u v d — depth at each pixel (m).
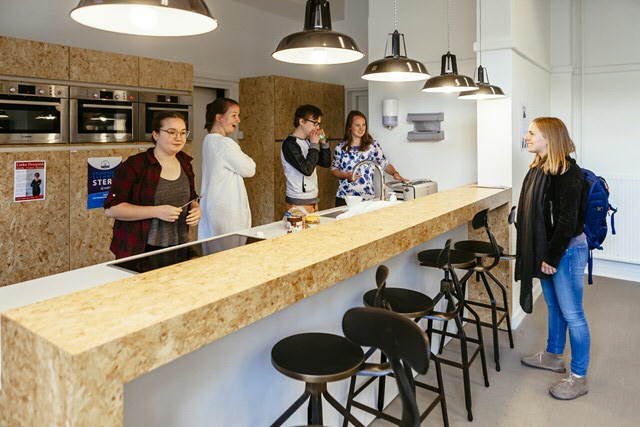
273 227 2.77
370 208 2.83
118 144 3.91
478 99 3.54
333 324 2.08
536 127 2.59
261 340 1.67
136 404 1.26
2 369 1.05
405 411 1.16
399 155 4.62
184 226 2.49
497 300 3.64
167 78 4.20
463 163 4.32
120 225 2.31
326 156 3.63
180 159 2.51
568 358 3.10
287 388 1.81
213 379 1.49
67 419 0.87
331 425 2.12
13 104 3.24
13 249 3.31
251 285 1.26
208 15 1.22
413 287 2.84
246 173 2.93
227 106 2.88
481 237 3.67
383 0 4.55
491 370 2.95
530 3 4.00
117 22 1.39
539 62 4.35
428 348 1.03
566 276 2.59
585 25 4.88
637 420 2.38
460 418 2.43
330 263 1.56
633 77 4.68
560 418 2.41
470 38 4.22
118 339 0.92
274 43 5.97
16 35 3.74
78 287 1.61
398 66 2.18
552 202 2.59
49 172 3.47
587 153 4.98
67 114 3.54
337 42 1.71
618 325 3.64
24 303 1.46
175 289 1.23
